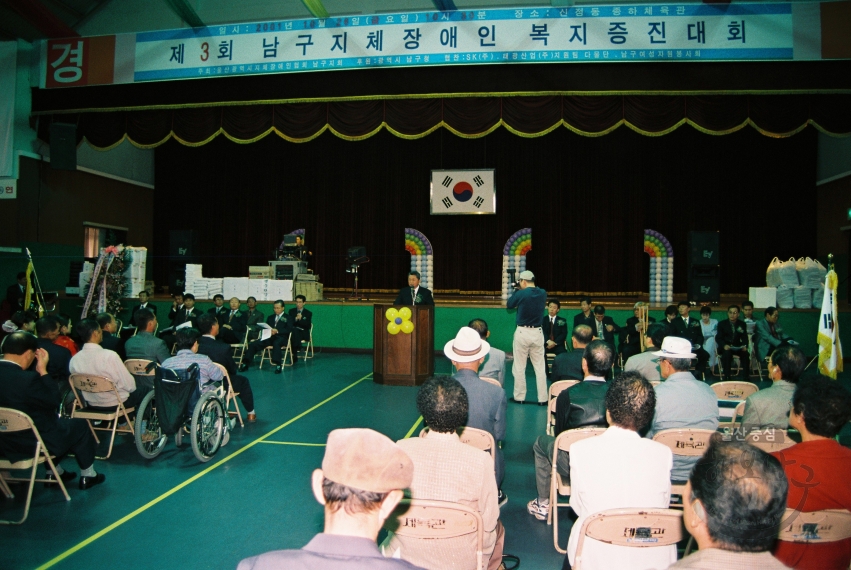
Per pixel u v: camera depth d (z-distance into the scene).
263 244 16.70
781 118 9.48
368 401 7.28
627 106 9.77
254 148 16.77
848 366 10.05
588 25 8.95
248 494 4.26
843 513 2.08
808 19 8.66
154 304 11.63
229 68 9.80
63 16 11.49
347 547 1.29
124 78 10.20
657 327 5.11
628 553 2.23
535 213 15.68
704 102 9.62
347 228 16.33
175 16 11.59
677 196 15.23
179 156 17.03
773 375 3.47
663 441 3.31
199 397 5.00
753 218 14.98
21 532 3.63
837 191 13.78
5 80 10.80
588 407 3.55
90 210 14.53
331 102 10.27
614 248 15.40
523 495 4.39
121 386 5.03
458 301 12.64
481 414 3.71
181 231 12.28
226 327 9.72
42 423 4.03
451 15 9.22
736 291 15.02
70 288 12.21
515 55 9.06
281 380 8.71
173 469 4.79
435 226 15.96
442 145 15.91
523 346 7.25
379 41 9.37
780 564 1.29
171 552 3.39
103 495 4.23
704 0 8.76
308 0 9.11
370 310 11.52
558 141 15.65
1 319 10.72
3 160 11.65
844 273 13.38
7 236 11.93
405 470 1.36
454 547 2.26
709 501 1.31
